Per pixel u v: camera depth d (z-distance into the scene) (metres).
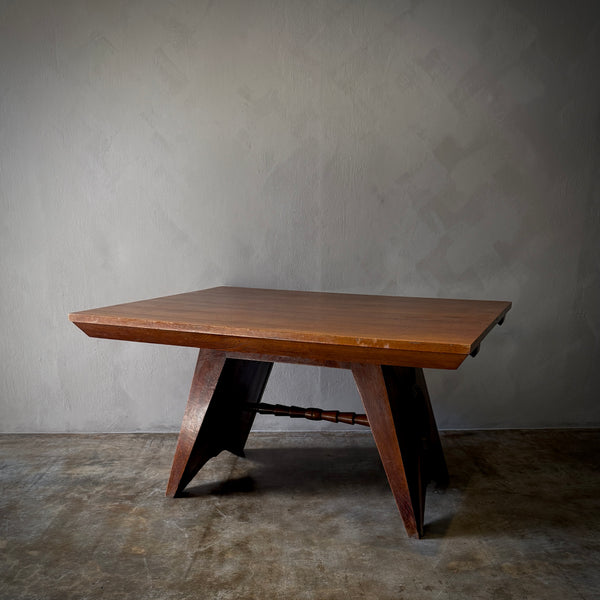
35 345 2.94
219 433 2.42
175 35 2.77
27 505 2.17
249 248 2.91
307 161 2.84
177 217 2.88
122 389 2.97
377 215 2.87
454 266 2.91
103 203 2.87
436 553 1.86
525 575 1.74
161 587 1.66
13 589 1.64
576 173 2.85
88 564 1.78
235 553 1.85
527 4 2.76
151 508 2.15
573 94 2.80
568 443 2.84
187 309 2.10
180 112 2.81
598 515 2.12
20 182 2.84
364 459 2.66
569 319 2.96
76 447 2.79
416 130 2.82
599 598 1.63
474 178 2.85
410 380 2.19
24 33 2.74
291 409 2.33
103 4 2.74
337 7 2.75
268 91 2.80
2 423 2.98
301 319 1.94
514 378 3.01
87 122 2.81
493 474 2.48
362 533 1.99
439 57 2.78
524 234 2.89
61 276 2.91
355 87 2.79
